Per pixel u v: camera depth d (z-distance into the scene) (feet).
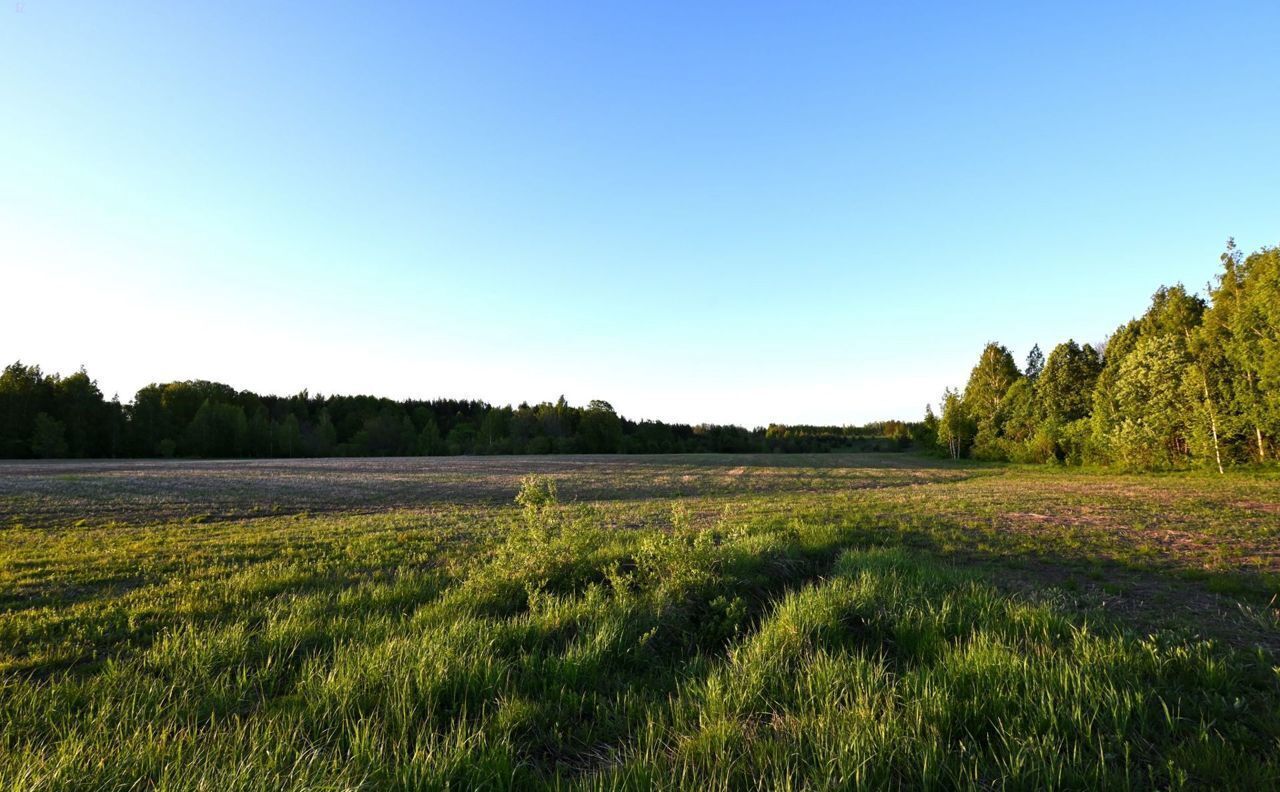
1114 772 10.82
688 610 21.89
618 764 11.48
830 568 30.71
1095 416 134.31
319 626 20.01
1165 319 136.87
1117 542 36.91
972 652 15.65
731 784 10.63
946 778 10.75
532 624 19.20
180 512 61.36
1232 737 12.10
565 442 344.90
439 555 35.73
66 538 43.09
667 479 118.62
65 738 11.66
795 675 15.56
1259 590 24.59
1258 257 102.32
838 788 10.11
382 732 12.51
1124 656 15.46
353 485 100.27
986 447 197.77
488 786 10.75
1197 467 109.29
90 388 252.42
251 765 10.48
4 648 18.51
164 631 19.56
